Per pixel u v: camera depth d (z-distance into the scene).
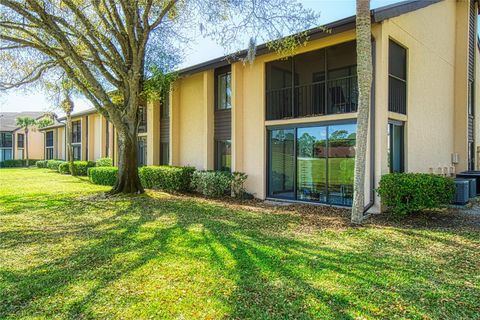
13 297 3.74
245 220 7.77
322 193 10.16
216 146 13.73
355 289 3.86
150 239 6.08
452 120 13.48
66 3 9.28
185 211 8.95
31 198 11.70
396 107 9.50
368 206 8.59
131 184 12.07
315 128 10.32
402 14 9.16
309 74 10.80
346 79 9.95
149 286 3.98
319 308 3.42
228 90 13.32
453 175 13.32
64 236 6.39
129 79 11.28
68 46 9.95
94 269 4.57
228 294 3.74
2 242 6.00
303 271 4.42
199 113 14.61
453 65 13.58
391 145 9.38
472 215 8.32
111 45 11.18
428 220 7.74
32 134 47.38
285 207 9.73
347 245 5.66
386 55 8.68
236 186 11.71
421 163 10.75
